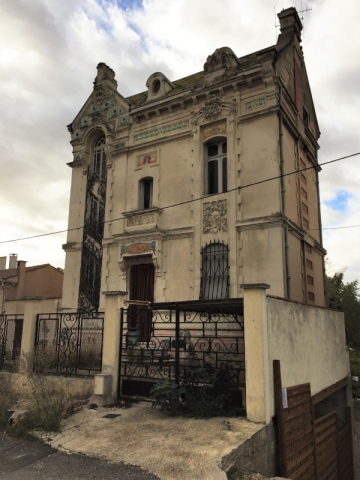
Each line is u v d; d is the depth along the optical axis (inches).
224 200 544.7
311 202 674.8
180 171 592.7
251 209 523.2
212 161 587.2
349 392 538.3
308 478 330.0
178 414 314.3
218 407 307.3
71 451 256.2
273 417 295.4
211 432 268.8
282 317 334.6
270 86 537.6
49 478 221.0
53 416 305.0
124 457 239.8
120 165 657.6
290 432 308.0
